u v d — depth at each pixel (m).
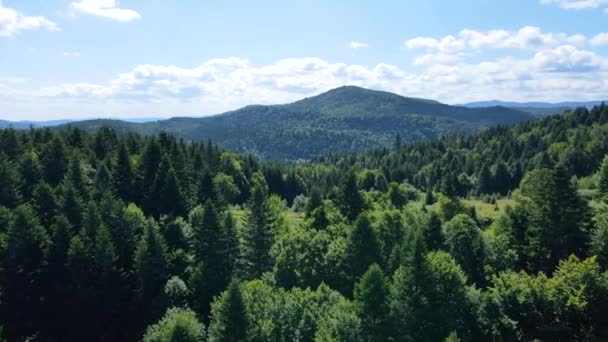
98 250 70.38
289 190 177.50
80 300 68.69
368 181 178.50
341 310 50.19
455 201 101.19
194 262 76.81
